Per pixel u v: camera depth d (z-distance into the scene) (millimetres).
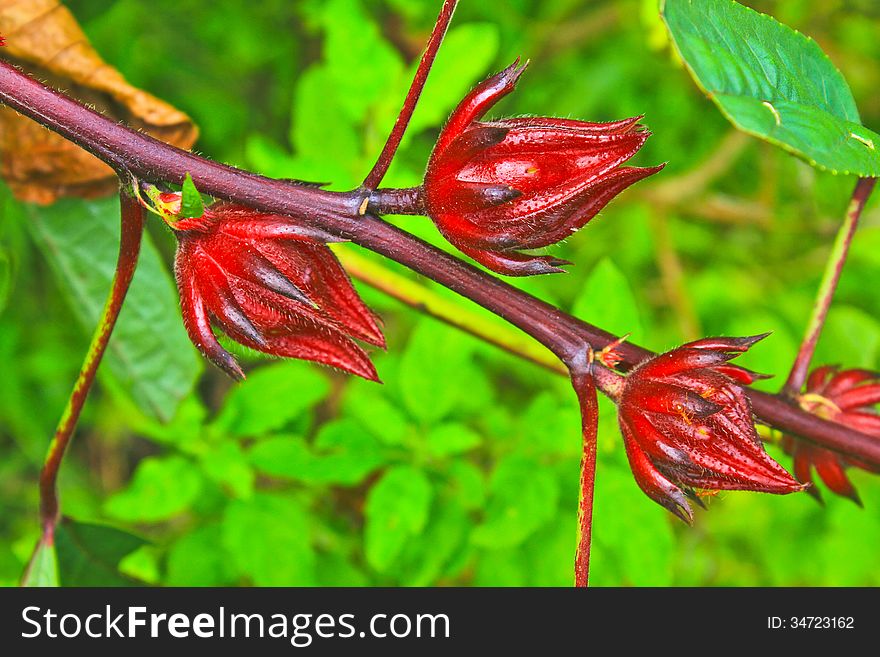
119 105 542
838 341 728
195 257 423
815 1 842
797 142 414
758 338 427
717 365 426
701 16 423
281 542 574
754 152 956
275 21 823
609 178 418
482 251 423
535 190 420
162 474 579
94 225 569
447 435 577
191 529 608
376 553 551
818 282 891
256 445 581
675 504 427
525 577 578
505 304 431
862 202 490
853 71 883
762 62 430
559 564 575
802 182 871
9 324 778
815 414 478
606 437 564
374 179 426
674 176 894
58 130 424
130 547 524
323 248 425
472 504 575
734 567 736
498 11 816
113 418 847
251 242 421
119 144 424
